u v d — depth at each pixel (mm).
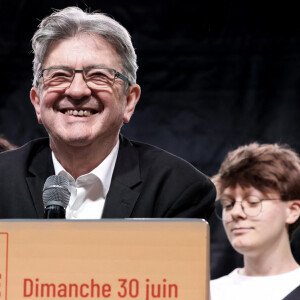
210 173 10555
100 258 3236
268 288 7336
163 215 5383
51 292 3232
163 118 10719
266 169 7473
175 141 10672
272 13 10641
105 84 4996
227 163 7828
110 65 5047
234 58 10695
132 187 5387
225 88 10672
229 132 10617
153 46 10781
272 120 10570
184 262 3223
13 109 11023
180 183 5480
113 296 3219
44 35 5023
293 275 7406
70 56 4949
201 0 10711
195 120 10680
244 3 10695
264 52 10648
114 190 5332
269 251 7488
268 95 10609
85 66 4965
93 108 5000
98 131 5020
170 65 10773
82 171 5367
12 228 3271
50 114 5027
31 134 10977
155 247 3232
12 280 3248
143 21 10773
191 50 10742
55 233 3266
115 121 5137
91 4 10758
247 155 7727
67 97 4957
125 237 3244
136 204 5312
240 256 9867
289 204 7473
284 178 7441
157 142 10695
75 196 5379
